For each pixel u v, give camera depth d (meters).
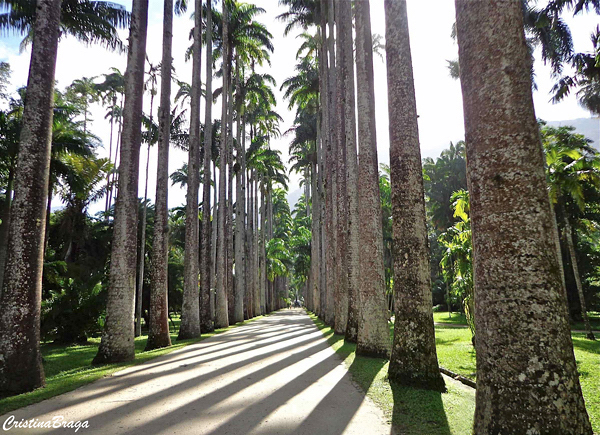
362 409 5.14
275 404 5.43
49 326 17.77
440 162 37.38
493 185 3.54
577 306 28.09
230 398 5.79
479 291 3.57
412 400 5.52
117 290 10.46
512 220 3.40
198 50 17.84
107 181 25.42
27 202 7.58
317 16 24.95
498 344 3.32
